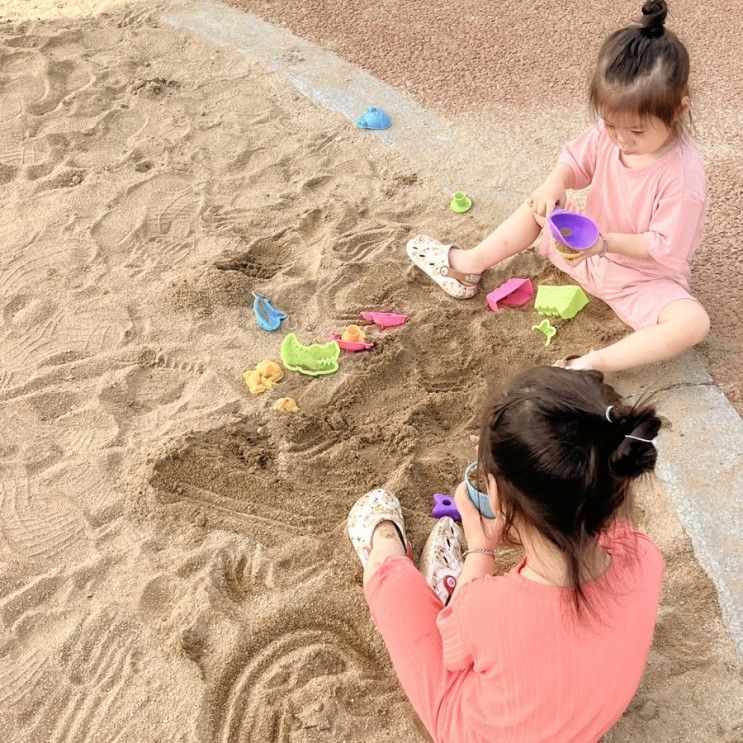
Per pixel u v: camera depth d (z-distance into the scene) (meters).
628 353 2.77
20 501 2.55
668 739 2.01
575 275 3.13
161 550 2.41
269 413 2.80
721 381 2.84
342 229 3.60
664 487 2.52
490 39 4.84
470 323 3.16
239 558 2.39
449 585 2.26
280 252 3.51
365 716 2.07
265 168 3.97
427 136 4.12
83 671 2.15
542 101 4.29
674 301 2.80
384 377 2.95
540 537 1.65
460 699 1.84
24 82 4.62
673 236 2.72
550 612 1.67
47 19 5.25
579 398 1.57
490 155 3.97
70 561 2.38
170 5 5.39
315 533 2.47
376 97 4.41
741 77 4.32
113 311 3.23
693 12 4.91
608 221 2.96
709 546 2.37
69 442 2.73
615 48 2.43
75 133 4.23
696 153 2.74
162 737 2.02
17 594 2.30
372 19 5.13
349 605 2.29
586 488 1.52
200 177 3.93
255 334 3.12
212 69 4.72
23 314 3.23
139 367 2.98
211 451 2.67
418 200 3.74
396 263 3.41
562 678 1.67
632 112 2.44
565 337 3.08
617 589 1.71
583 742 1.73
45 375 2.95
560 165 3.03
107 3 5.44
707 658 2.15
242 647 2.18
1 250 3.55
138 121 4.33
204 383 2.92
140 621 2.23
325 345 2.95
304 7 5.30
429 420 2.81
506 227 3.12
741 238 3.40
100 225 3.67
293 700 2.09
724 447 2.61
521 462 1.55
